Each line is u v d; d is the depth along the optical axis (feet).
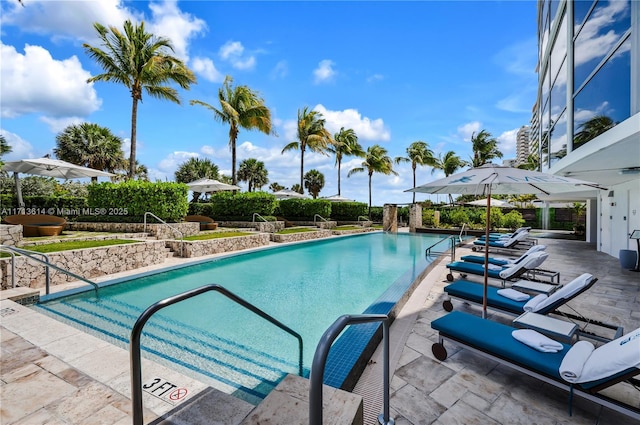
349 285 24.04
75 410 7.04
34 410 7.01
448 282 22.95
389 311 14.89
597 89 24.35
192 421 6.29
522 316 12.03
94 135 82.89
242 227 52.65
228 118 61.82
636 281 23.39
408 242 52.80
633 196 31.04
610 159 22.67
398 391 9.27
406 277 23.54
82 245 24.62
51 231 30.76
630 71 19.62
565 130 33.58
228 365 11.45
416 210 69.82
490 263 25.64
